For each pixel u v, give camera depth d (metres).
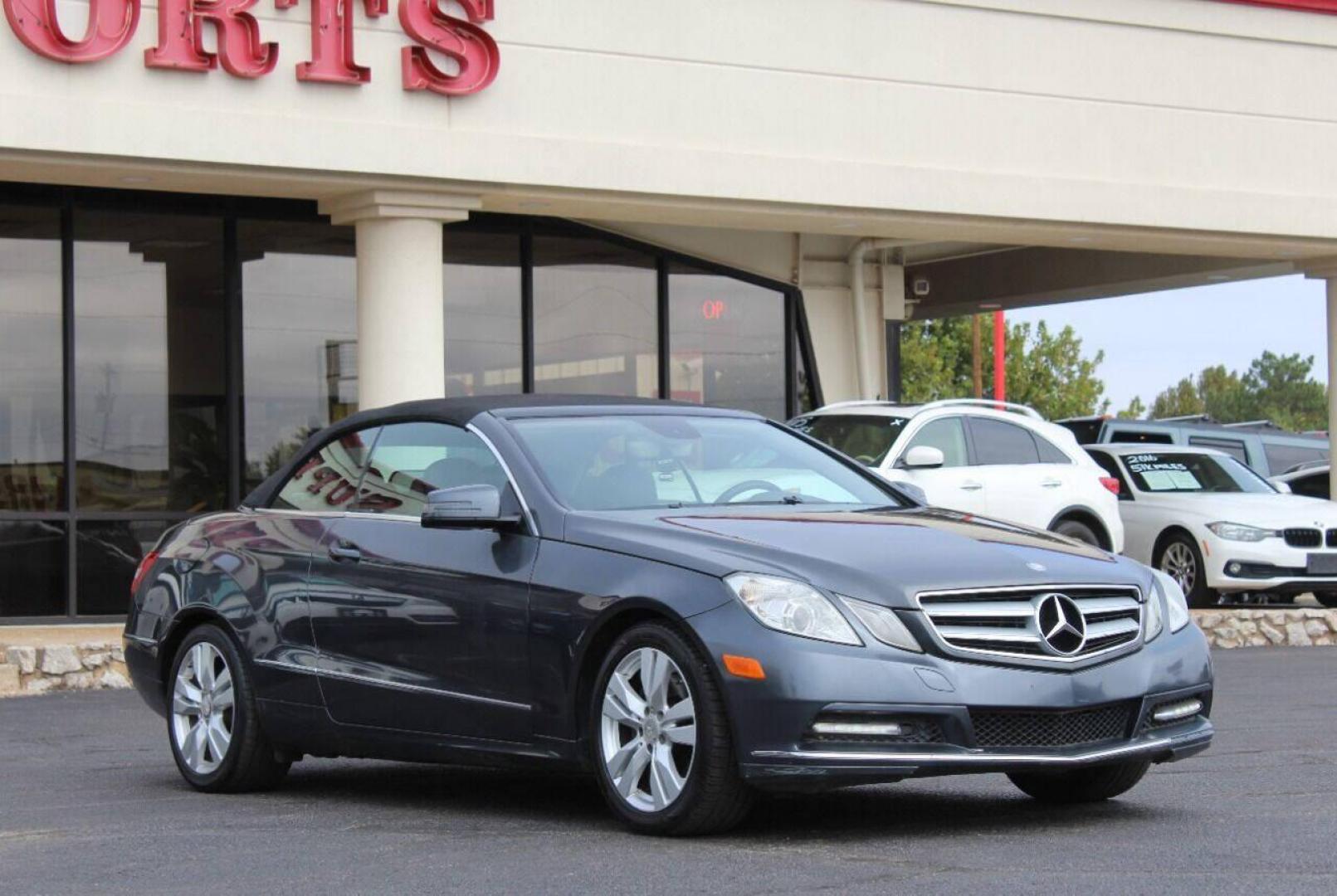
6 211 16.92
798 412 21.52
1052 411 69.19
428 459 8.02
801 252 21.53
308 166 15.47
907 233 19.30
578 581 7.06
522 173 16.41
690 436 8.10
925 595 6.63
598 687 6.96
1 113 14.34
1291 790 8.02
